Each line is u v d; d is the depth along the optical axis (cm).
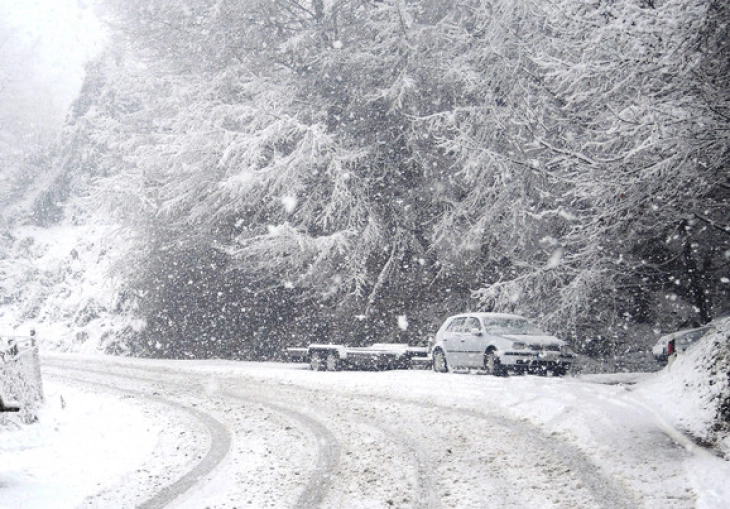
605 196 1728
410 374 2045
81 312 4856
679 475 866
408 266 3116
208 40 3519
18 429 1422
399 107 2839
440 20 3105
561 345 2062
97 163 6412
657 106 1491
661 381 1453
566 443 1093
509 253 2658
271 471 994
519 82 2353
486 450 1070
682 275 2639
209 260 3744
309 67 3272
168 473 1021
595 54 1675
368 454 1073
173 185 3478
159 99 3788
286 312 3628
